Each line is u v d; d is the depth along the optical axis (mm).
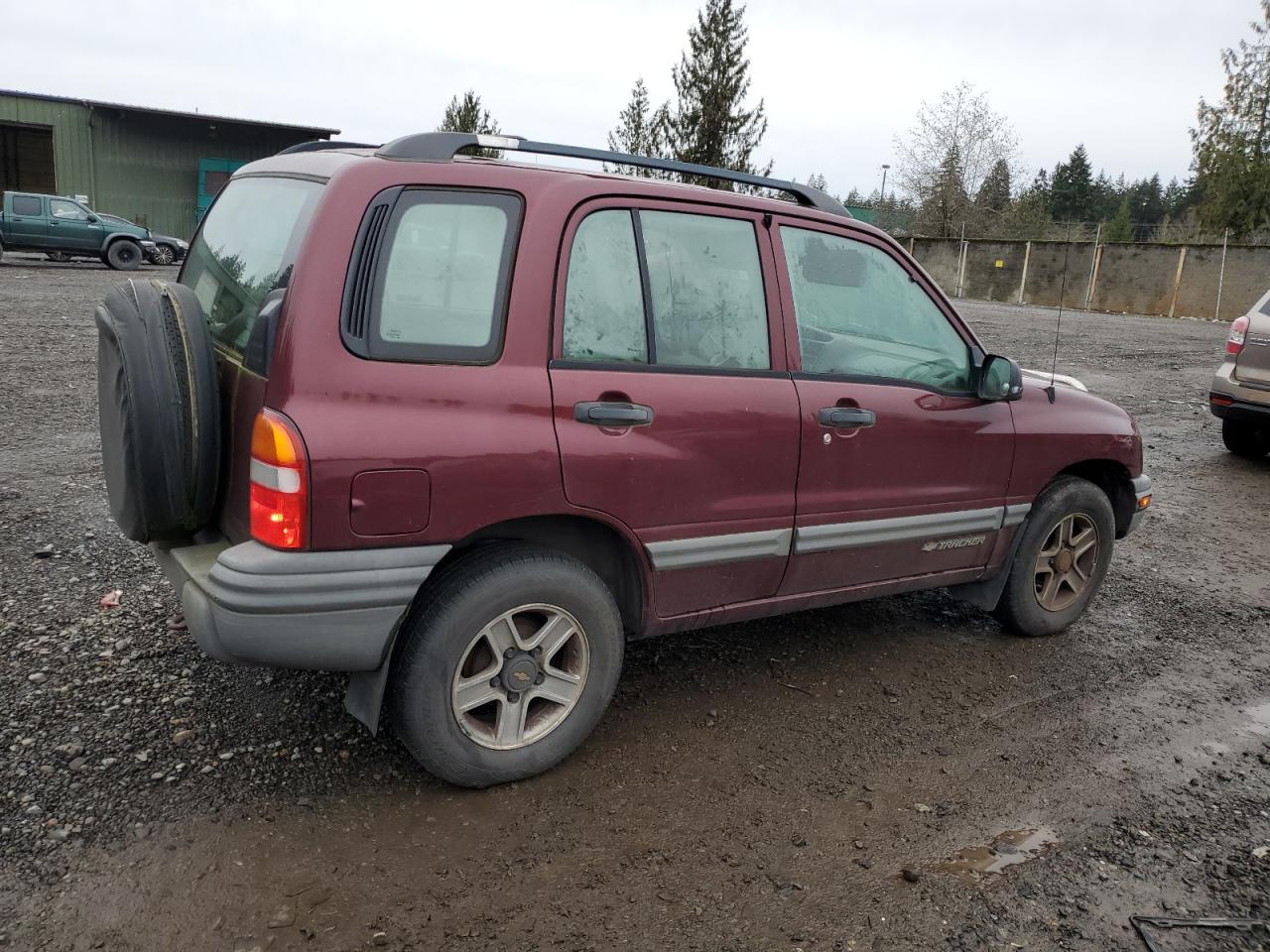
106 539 5035
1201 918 2688
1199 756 3615
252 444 2650
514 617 3035
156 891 2525
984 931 2588
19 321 12445
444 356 2791
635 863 2787
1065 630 4766
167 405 2748
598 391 3033
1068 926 2627
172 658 3771
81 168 30359
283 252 2852
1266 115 37781
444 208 2848
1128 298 32312
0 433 7039
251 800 2930
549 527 3158
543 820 2959
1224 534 6676
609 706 3709
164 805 2869
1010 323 23125
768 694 3891
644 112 28422
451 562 2982
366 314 2691
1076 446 4422
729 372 3357
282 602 2605
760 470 3406
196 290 3518
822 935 2539
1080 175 74875
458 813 2963
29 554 4758
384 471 2672
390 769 3158
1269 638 4840
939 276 37875
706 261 3359
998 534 4273
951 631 4676
